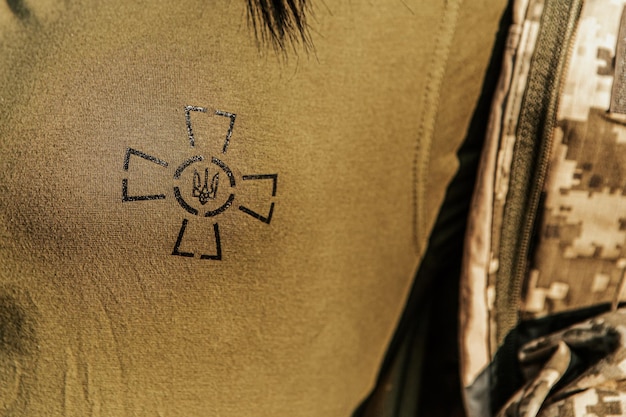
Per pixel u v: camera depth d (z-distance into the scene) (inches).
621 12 24.0
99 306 23.6
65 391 24.1
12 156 22.6
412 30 24.1
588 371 24.5
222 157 23.3
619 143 24.2
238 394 25.0
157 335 24.0
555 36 24.0
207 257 23.7
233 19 23.3
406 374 27.8
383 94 24.1
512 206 24.9
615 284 25.4
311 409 25.8
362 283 25.4
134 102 22.8
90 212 22.9
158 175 23.0
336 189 24.2
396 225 25.4
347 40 23.8
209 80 23.1
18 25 22.9
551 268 25.2
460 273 26.4
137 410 24.5
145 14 23.0
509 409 25.0
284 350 25.0
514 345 25.8
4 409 24.2
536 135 24.5
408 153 24.8
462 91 24.7
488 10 24.2
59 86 22.7
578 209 24.8
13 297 23.3
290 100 23.6
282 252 24.1
